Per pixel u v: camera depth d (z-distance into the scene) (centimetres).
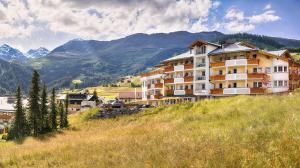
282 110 2173
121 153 1424
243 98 3784
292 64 7156
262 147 1085
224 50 6756
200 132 1784
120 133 2508
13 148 2812
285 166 870
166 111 4319
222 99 4100
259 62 6378
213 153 1055
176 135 1747
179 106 4306
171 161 1054
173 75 8038
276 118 1844
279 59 6253
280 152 969
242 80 6450
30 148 2497
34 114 6525
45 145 2580
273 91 6262
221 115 2661
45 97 6888
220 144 1208
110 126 3922
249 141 1198
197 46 7275
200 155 1066
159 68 9462
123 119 4444
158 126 2622
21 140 4456
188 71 7619
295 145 1016
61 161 1503
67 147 2014
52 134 4334
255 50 6331
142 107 5225
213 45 7125
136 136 2036
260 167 891
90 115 5625
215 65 6781
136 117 4378
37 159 1700
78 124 5072
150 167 1060
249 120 1925
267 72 6362
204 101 4247
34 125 6475
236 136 1367
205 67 7031
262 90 6094
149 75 9231
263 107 2689
